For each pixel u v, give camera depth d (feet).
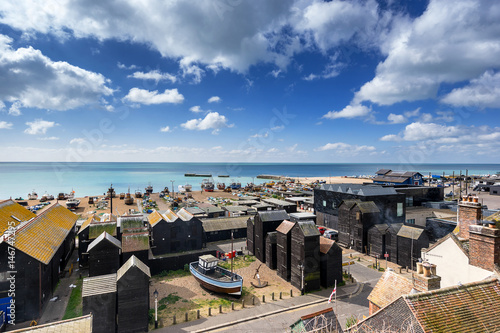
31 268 102.53
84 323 61.46
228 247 196.75
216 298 123.24
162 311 111.24
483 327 51.70
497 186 364.79
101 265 130.52
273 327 99.40
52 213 164.14
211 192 531.91
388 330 54.29
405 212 204.74
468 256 74.79
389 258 169.07
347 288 132.46
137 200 425.28
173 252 175.42
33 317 102.06
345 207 200.95
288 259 143.33
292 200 334.44
